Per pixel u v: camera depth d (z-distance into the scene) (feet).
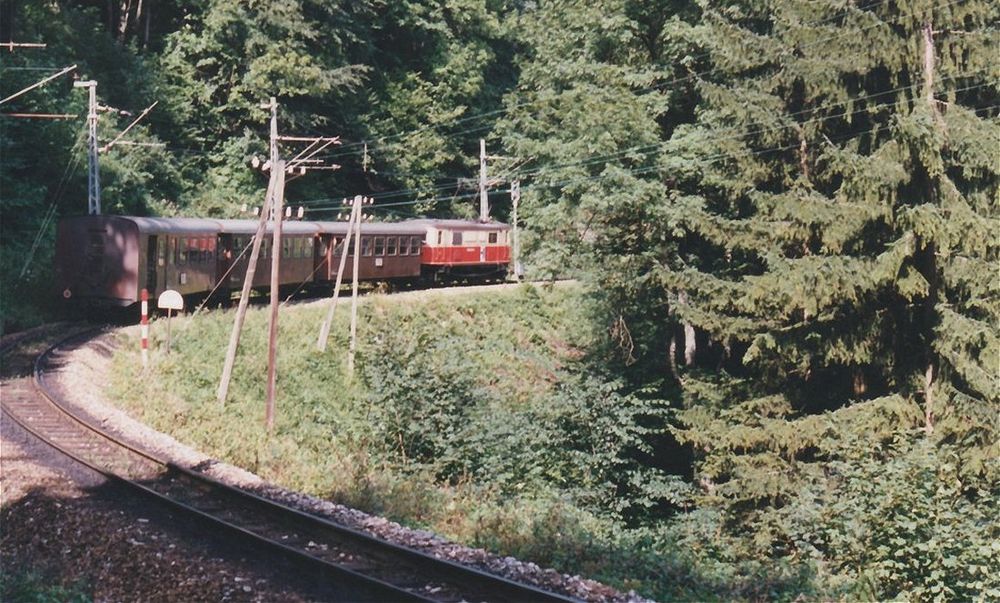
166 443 68.44
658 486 87.92
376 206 217.97
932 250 80.18
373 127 222.89
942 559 52.95
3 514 50.21
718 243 91.40
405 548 44.09
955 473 67.72
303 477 67.72
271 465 72.02
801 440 80.12
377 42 238.68
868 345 82.64
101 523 48.21
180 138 190.80
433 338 99.60
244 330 123.44
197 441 75.10
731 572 53.31
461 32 247.09
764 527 71.26
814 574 52.85
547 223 108.88
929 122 75.51
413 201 232.32
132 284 117.19
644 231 104.27
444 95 237.04
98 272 117.80
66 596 39.42
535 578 42.96
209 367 105.91
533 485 81.97
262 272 146.20
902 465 57.11
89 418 73.87
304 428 95.35
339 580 41.39
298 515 49.55
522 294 171.32
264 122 200.54
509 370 136.77
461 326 152.87
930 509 54.60
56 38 173.17
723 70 97.25
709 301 93.50
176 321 120.67
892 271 76.23
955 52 80.07
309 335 129.90
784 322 89.51
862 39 82.84
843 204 80.43
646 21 115.55
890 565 54.03
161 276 122.11
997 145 75.92
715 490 84.48
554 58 124.26
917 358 82.43
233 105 196.95
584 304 122.62
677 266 100.07
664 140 113.91
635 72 113.09
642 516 91.81
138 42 200.54
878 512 55.62
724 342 93.61
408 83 232.73
